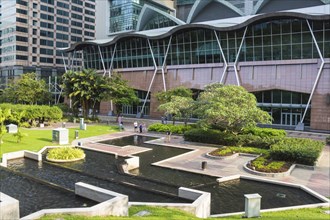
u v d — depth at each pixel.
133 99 55.56
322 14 47.19
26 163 23.56
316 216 12.57
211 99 30.70
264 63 52.88
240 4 78.31
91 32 115.69
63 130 32.00
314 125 48.06
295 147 24.89
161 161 25.05
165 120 54.91
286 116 52.41
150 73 66.44
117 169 22.45
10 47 96.06
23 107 44.81
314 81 48.62
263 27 52.09
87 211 9.94
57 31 104.25
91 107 60.25
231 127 30.78
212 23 64.25
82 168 22.75
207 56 58.78
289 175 21.16
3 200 9.77
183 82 61.50
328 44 47.22
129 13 85.00
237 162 25.00
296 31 49.53
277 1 68.25
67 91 55.88
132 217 10.34
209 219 11.28
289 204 15.62
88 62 78.62
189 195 14.94
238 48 55.03
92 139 35.94
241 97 30.05
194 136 33.72
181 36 61.06
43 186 16.92
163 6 91.94
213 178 20.58
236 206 15.18
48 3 101.31
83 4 112.44
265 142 30.08
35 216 9.39
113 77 57.38
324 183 19.39
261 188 18.27
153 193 16.45
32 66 95.25
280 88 51.47
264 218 11.91
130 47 69.06
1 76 98.25
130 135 39.72
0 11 99.31
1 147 28.72
